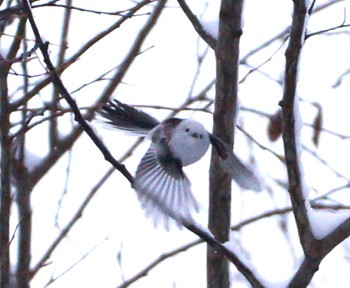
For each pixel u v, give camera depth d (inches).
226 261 354.3
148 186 251.8
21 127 361.7
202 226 311.3
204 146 264.1
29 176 400.8
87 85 386.6
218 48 354.9
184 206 250.8
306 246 303.7
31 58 332.2
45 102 395.5
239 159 266.8
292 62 286.0
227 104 354.0
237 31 351.9
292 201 303.3
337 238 300.0
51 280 407.2
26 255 383.6
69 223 447.8
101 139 293.9
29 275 383.9
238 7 352.5
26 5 294.5
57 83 291.7
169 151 261.4
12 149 383.6
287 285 310.8
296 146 297.9
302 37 283.1
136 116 287.7
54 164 439.8
